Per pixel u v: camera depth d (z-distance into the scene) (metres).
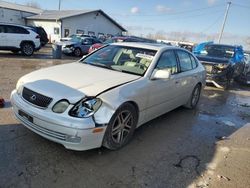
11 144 3.56
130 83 3.76
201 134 4.82
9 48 13.81
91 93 3.26
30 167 3.10
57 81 3.52
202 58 10.22
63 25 31.75
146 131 4.63
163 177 3.21
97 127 3.17
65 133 3.09
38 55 15.80
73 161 3.33
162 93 4.52
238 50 11.38
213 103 7.52
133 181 3.07
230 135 4.96
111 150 3.70
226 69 9.82
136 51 4.70
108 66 4.45
